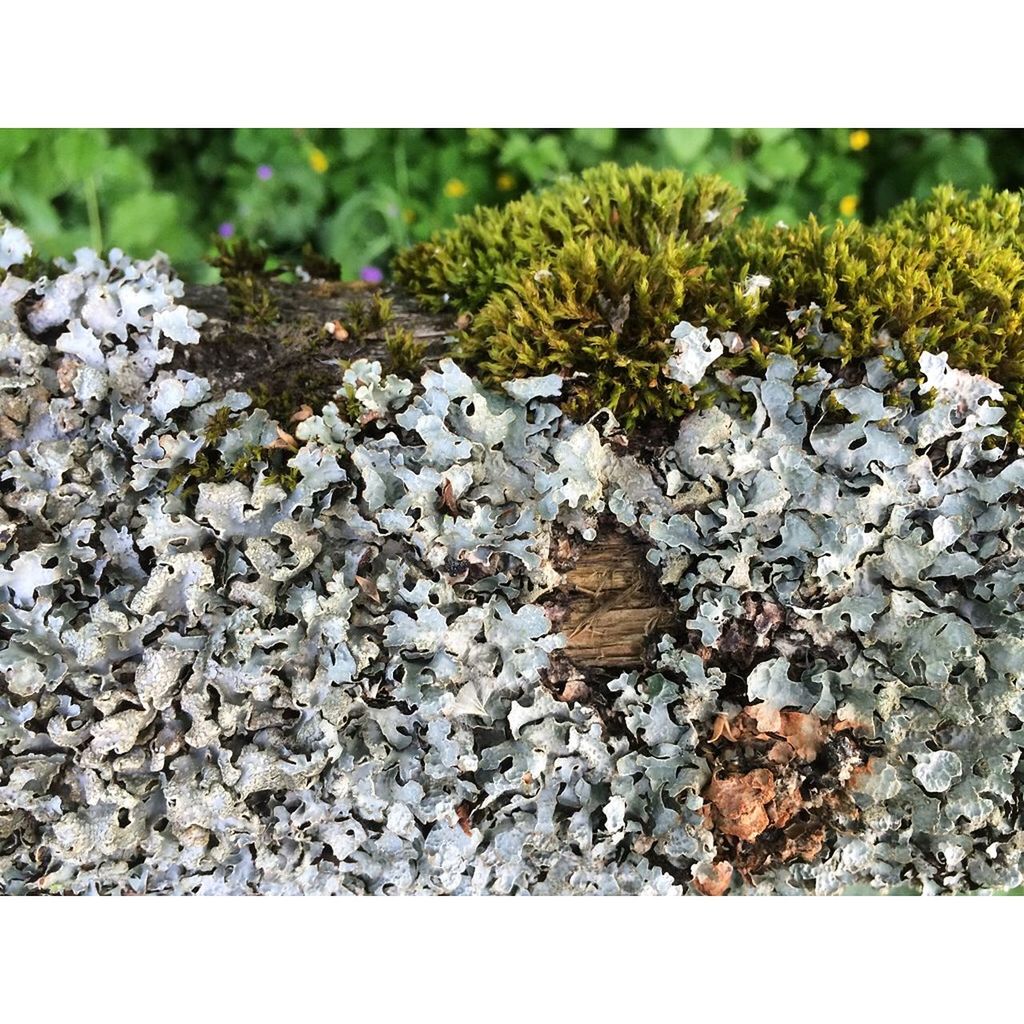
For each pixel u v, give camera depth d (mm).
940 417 137
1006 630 138
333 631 132
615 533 142
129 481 138
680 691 140
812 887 143
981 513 140
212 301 157
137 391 141
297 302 158
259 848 137
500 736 141
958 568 138
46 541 137
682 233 157
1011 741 138
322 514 136
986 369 141
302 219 277
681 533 137
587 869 141
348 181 278
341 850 138
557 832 141
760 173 270
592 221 154
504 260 156
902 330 141
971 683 138
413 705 137
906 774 139
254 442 139
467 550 136
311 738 134
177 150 280
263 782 133
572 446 136
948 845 140
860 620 136
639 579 143
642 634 143
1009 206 162
